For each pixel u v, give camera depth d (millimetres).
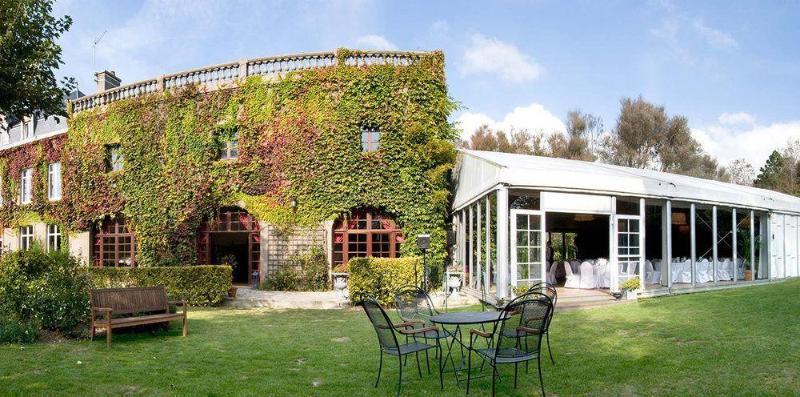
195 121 18547
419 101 17375
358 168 17156
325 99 17422
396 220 17328
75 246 21281
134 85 19984
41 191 23344
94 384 5871
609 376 5898
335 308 13586
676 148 40062
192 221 18344
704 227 19109
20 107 10414
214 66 18500
